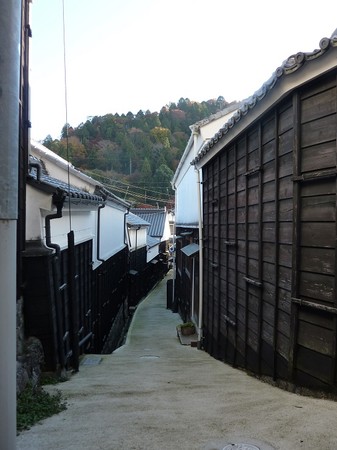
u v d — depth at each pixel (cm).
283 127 437
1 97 188
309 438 279
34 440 308
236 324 659
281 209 445
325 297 358
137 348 1055
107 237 1332
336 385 347
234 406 380
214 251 859
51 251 551
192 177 1314
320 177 358
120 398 450
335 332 345
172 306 1952
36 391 455
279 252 453
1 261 186
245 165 598
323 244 361
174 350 996
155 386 519
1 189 186
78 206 795
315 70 346
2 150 187
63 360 621
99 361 802
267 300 501
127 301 2002
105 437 309
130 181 4209
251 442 280
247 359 596
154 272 3139
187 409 384
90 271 980
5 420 185
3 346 185
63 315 661
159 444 288
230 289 707
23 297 545
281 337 452
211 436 297
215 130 1192
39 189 556
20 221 520
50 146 3562
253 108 486
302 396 390
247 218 587
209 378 566
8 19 190
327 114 354
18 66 199
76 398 455
